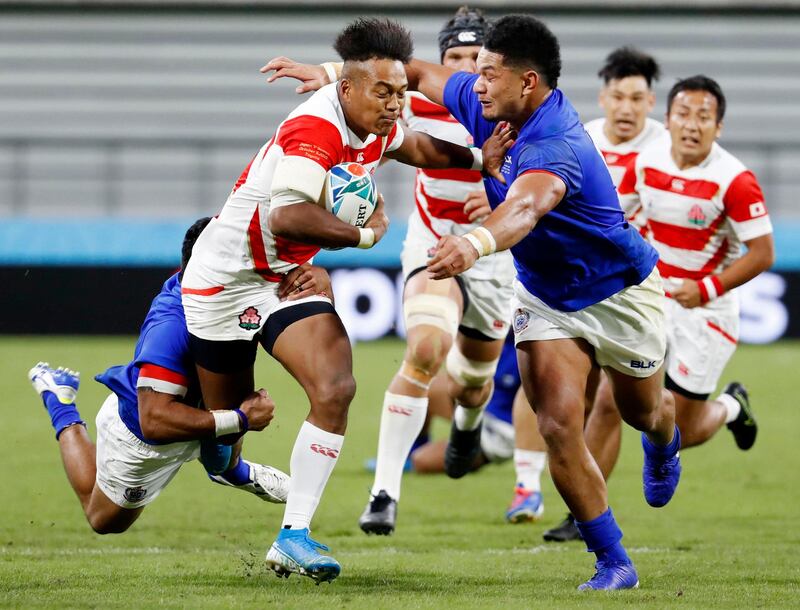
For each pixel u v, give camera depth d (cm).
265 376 5153
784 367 5419
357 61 1648
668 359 2666
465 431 2694
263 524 2547
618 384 1862
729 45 7994
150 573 1889
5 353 5575
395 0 8012
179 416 1758
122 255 6209
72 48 8012
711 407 2734
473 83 1897
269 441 3728
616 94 2881
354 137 1694
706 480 3184
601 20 7981
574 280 1741
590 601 1619
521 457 2616
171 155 7706
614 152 2914
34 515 2611
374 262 6138
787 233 6212
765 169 7800
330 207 1661
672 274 2672
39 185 7694
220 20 8038
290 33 8056
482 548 2255
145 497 1980
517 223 1552
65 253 6194
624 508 2780
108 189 7675
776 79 7962
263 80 8056
